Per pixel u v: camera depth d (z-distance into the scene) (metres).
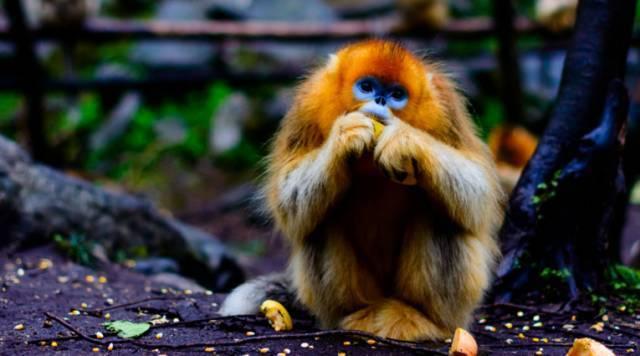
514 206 7.08
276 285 6.47
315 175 5.25
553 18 17.05
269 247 15.93
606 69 6.99
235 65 22.36
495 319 6.44
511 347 5.41
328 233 5.67
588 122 7.00
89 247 8.72
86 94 22.36
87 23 16.06
